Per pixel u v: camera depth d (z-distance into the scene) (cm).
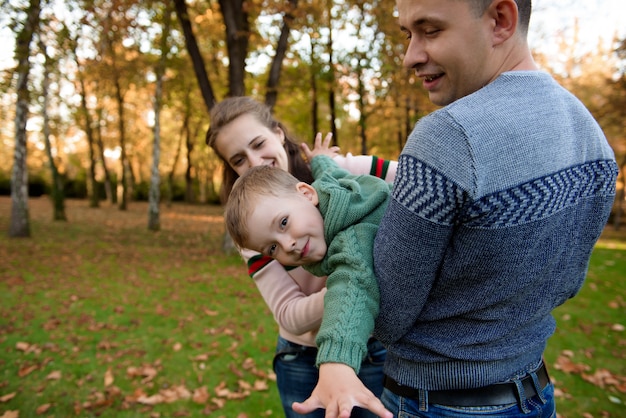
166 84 1499
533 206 86
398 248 94
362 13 982
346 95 1345
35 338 466
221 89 1667
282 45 869
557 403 341
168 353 437
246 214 127
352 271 106
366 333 99
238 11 838
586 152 97
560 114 93
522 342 103
